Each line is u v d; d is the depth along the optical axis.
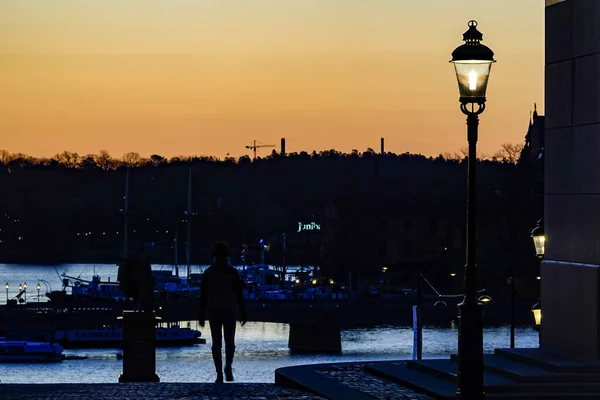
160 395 43.03
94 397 42.53
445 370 44.31
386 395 41.41
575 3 49.81
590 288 47.88
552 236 51.56
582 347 48.31
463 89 36.28
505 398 40.53
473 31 36.56
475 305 36.75
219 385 46.59
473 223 36.69
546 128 51.88
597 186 48.16
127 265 51.81
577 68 49.72
